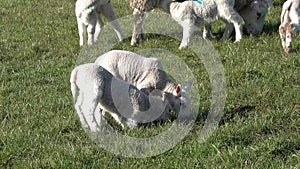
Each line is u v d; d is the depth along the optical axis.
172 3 12.98
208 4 12.80
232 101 9.43
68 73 11.46
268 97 9.44
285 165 7.20
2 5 19.45
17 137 8.33
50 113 9.30
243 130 8.18
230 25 13.30
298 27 11.59
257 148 7.65
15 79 11.50
